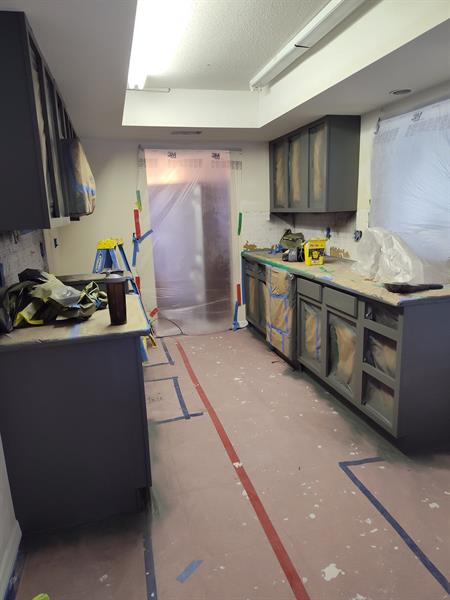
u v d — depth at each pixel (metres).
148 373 3.29
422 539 1.59
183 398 2.85
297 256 3.45
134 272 4.21
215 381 3.11
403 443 2.16
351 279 2.51
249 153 4.30
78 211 2.13
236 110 3.53
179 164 4.14
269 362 3.47
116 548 1.61
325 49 2.47
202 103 3.44
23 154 1.48
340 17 2.06
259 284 3.98
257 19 2.19
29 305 1.70
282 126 3.54
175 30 2.29
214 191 4.27
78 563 1.55
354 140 3.25
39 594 1.43
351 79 2.31
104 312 1.86
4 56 1.41
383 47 1.97
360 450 2.19
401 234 2.79
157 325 4.36
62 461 1.67
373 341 2.28
